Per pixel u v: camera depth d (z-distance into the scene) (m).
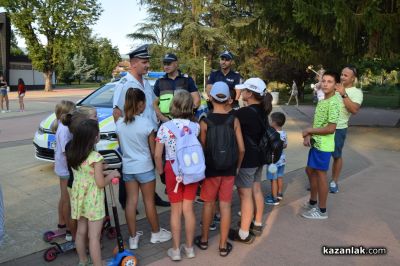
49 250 3.47
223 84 3.58
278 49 11.57
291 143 9.50
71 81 62.81
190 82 5.07
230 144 3.49
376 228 4.26
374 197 5.28
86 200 3.16
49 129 6.12
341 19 8.28
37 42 39.41
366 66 23.50
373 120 14.39
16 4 38.16
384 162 7.36
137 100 3.56
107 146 5.61
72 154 3.13
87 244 3.50
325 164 4.39
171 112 3.56
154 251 3.72
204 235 3.76
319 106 4.47
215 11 35.28
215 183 3.59
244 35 11.70
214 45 36.84
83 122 3.13
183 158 3.37
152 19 38.94
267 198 5.09
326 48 10.93
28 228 4.23
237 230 4.04
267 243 3.90
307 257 3.60
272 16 10.86
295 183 6.03
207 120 3.56
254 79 3.87
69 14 39.75
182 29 36.56
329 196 5.33
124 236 4.05
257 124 3.80
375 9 8.55
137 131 3.59
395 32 8.92
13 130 11.75
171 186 3.53
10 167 6.84
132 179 3.70
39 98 28.20
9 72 40.91
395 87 38.75
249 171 3.80
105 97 7.03
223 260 3.55
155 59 37.97
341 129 5.27
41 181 5.99
